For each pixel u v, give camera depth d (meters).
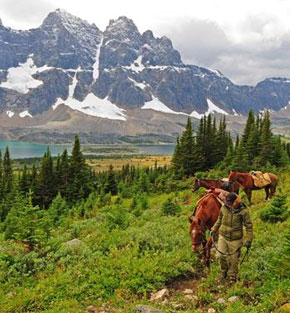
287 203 19.44
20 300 9.33
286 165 47.62
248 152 52.19
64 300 9.35
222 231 9.64
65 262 11.80
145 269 10.46
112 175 62.31
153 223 16.73
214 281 9.82
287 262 9.20
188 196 34.00
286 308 7.43
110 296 9.41
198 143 61.78
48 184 61.19
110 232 15.90
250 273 9.77
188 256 11.33
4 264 11.55
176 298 9.10
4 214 44.78
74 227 18.12
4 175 75.25
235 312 7.67
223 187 15.38
